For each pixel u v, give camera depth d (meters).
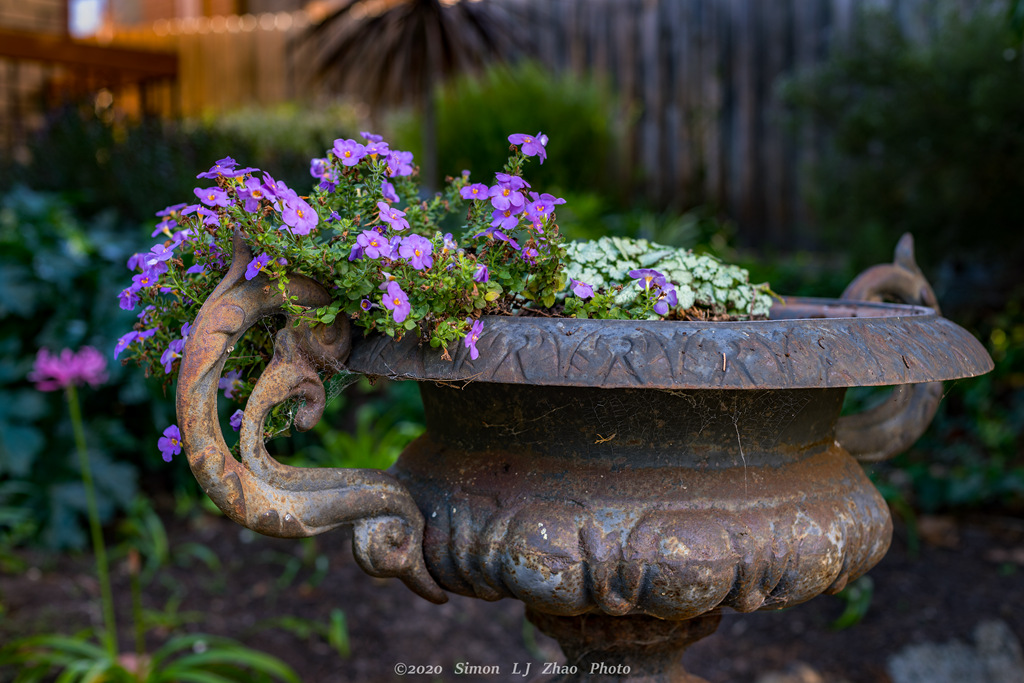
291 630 2.48
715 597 1.07
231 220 1.00
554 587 1.08
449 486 1.19
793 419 1.14
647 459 1.12
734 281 1.29
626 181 6.44
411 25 4.69
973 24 3.84
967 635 2.42
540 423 1.13
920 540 2.98
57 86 6.36
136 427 3.28
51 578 2.70
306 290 1.04
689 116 6.25
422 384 1.27
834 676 2.29
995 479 3.07
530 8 6.33
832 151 4.49
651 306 1.14
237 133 4.88
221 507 1.01
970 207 3.84
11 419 2.84
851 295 1.60
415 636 2.49
